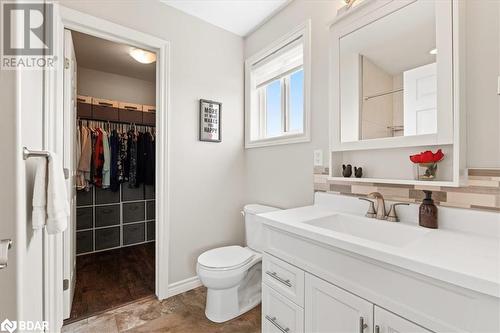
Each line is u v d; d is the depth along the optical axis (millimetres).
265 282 1273
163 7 1879
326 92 1596
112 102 3090
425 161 1031
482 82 961
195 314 1694
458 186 951
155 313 1700
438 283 658
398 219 1178
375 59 1259
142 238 3293
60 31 1474
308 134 1710
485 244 830
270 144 2043
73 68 1819
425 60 1072
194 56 2047
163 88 1877
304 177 1761
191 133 2037
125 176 3084
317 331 982
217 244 2209
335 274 915
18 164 600
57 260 1460
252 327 1566
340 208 1471
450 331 634
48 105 1185
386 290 765
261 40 2170
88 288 2051
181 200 1989
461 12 978
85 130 2807
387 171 1271
